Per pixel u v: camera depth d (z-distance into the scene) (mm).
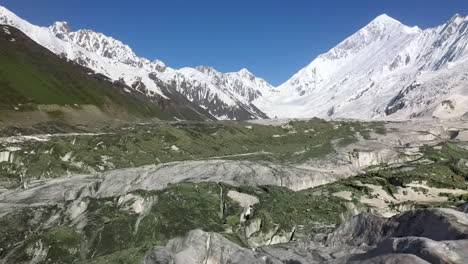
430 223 20734
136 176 63375
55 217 43438
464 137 112562
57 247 35469
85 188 57344
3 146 73688
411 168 67375
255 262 23094
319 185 65125
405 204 47625
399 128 127375
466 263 15125
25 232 39938
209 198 46250
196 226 39312
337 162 79312
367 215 25406
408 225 22109
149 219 39969
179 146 90000
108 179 61438
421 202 49406
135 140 88062
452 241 17016
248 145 100312
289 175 66250
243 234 38969
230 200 46062
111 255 28656
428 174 61656
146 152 82625
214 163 71688
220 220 41750
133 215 41406
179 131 101000
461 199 50344
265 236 38469
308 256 24297
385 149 88625
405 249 17469
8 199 52969
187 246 24266
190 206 43375
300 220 40875
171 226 39188
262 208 42531
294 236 38281
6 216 43219
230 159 79938
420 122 142000
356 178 61781
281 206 43250
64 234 37000
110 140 86188
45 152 72625
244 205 44906
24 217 43094
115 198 46781
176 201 44062
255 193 49219
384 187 55531
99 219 40156
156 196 45125
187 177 64312
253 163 72812
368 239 24047
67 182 59812
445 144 94188
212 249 24391
